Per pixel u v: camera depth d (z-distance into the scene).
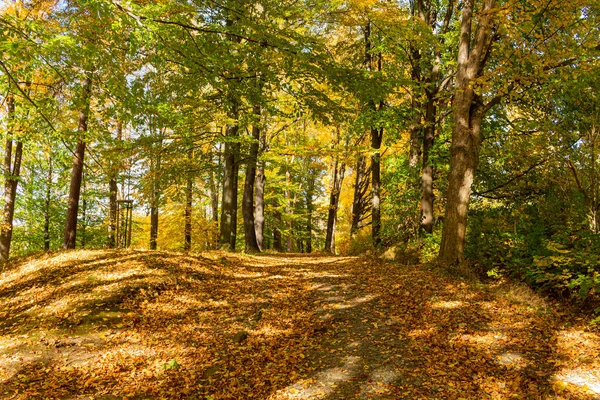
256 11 9.49
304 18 12.76
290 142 24.61
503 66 9.26
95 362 5.74
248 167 19.55
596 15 9.48
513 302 7.43
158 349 6.31
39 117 8.51
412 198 15.40
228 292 9.37
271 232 32.75
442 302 7.64
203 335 6.94
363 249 19.27
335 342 6.35
